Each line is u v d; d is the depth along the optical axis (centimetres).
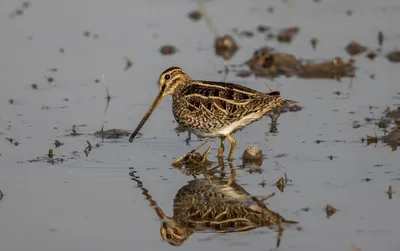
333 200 1221
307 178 1312
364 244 1072
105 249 1080
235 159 1420
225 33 2147
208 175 1350
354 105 1656
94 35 2133
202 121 1410
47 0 2430
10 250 1078
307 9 2358
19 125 1575
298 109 1647
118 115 1641
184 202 1240
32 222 1166
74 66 1916
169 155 1445
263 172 1349
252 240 1099
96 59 1964
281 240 1093
